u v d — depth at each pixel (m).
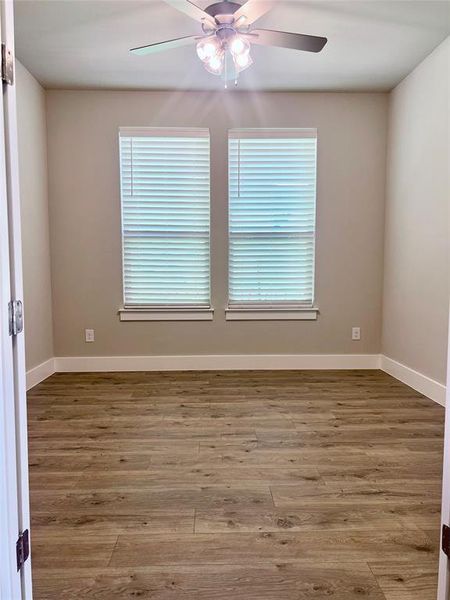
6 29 1.05
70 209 4.02
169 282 4.14
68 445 2.45
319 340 4.20
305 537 1.62
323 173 4.08
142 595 1.34
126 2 2.54
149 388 3.56
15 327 1.09
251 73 3.55
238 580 1.40
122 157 4.00
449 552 1.14
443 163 3.10
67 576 1.42
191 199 4.07
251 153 4.04
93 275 4.09
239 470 2.16
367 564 1.48
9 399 1.06
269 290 4.18
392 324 3.95
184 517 1.75
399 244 3.80
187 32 2.90
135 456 2.31
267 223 4.12
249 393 3.41
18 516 1.11
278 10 2.63
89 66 3.43
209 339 4.17
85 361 4.13
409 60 3.34
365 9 2.64
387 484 2.02
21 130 3.42
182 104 3.97
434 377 3.24
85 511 1.80
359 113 4.03
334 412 2.98
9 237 1.07
